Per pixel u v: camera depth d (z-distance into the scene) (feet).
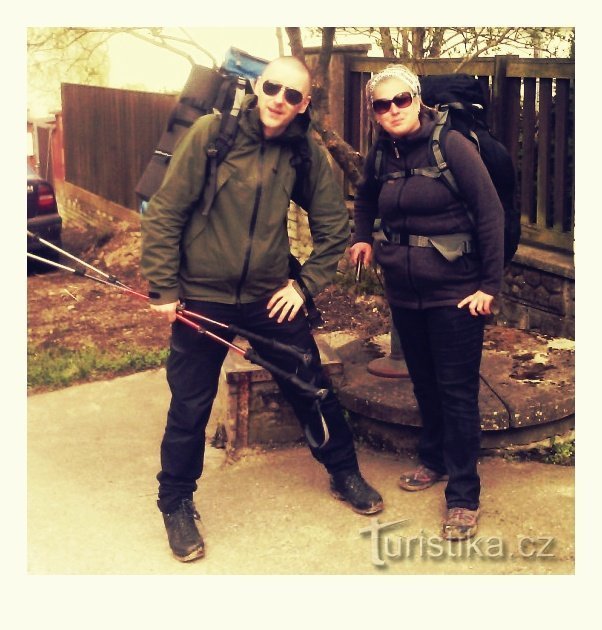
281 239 12.18
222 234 11.85
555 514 13.25
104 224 38.27
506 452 14.78
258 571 12.18
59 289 27.53
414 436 14.85
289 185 11.99
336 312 22.40
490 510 13.37
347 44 24.23
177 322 12.30
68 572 12.17
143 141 34.06
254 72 13.38
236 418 15.08
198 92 12.84
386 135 12.53
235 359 15.46
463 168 11.89
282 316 12.40
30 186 30.04
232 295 12.21
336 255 12.75
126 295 26.63
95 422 17.03
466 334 12.44
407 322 13.03
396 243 12.55
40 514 13.65
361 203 13.75
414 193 12.14
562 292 18.37
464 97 12.46
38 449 15.85
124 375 19.63
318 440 13.47
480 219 11.99
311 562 12.35
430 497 13.83
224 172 11.62
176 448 12.50
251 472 14.70
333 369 15.60
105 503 13.98
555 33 19.35
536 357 16.29
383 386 15.40
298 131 11.85
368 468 14.69
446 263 12.28
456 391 12.64
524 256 18.95
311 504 13.74
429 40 21.24
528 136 19.63
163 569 12.26
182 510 12.66
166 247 11.84
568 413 14.73
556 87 18.70
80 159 41.27
